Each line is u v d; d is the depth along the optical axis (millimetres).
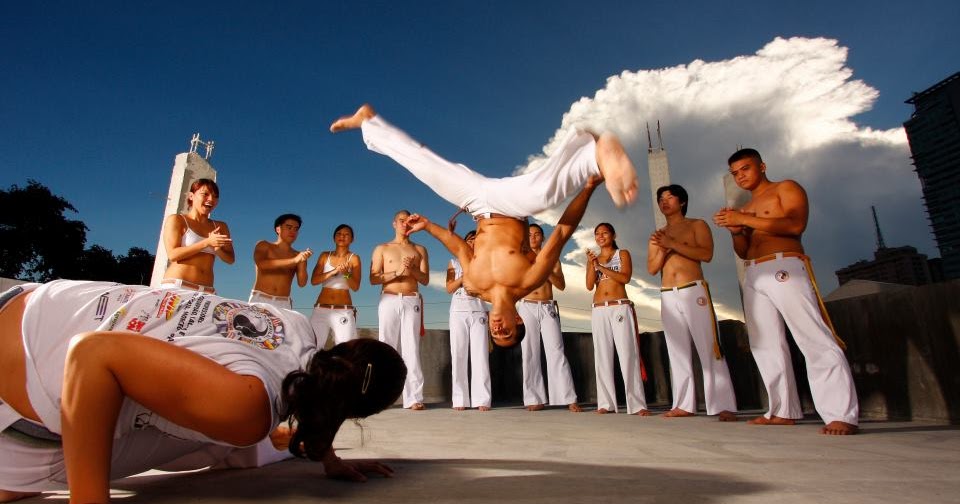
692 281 5316
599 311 6223
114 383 1309
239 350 1456
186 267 4777
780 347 4301
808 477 2076
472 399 6785
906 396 4680
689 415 5254
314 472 2201
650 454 2770
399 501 1683
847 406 3701
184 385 1304
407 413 5977
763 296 4348
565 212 2938
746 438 3447
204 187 5102
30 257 22391
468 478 2070
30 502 1712
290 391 1528
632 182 2430
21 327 1598
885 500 1691
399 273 6926
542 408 6715
